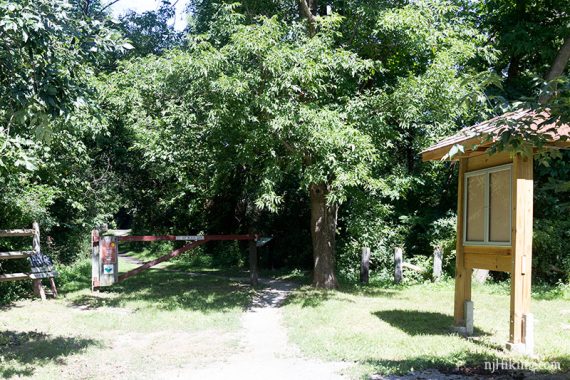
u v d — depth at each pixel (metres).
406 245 16.38
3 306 10.66
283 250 19.36
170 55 10.45
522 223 6.77
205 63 9.47
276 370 6.08
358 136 9.82
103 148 20.06
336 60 10.23
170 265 20.64
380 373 5.72
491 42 16.48
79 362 6.52
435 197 17.19
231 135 11.27
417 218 16.00
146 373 6.02
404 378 5.54
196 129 12.13
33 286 12.16
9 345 7.38
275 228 19.72
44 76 5.29
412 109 10.61
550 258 13.53
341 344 7.26
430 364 6.05
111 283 13.00
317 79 10.07
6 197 11.44
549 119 4.19
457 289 8.25
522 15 15.72
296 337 7.81
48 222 13.47
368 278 14.80
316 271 13.30
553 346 7.05
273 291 13.18
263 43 9.27
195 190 20.11
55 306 10.90
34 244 11.95
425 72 11.53
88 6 15.73
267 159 11.01
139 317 9.62
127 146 20.28
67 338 7.90
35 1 5.06
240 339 7.95
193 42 10.17
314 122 9.41
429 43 11.25
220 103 9.80
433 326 8.47
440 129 11.34
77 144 12.24
